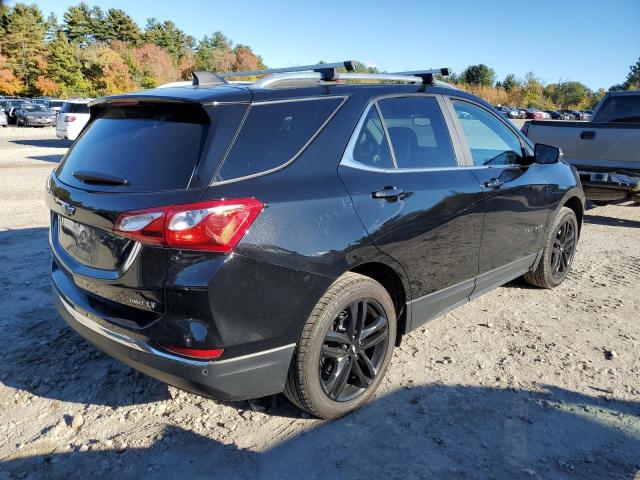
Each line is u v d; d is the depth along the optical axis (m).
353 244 2.71
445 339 3.85
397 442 2.70
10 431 2.76
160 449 2.63
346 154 2.85
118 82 72.62
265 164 2.51
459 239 3.44
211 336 2.30
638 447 2.69
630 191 7.02
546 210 4.43
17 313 4.11
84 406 2.98
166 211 2.24
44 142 21.45
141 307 2.39
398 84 3.40
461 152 3.60
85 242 2.62
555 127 7.72
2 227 6.82
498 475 2.47
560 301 4.62
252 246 2.35
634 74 104.81
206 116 2.47
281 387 2.60
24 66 74.81
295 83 2.93
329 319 2.66
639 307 4.50
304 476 2.46
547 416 2.93
